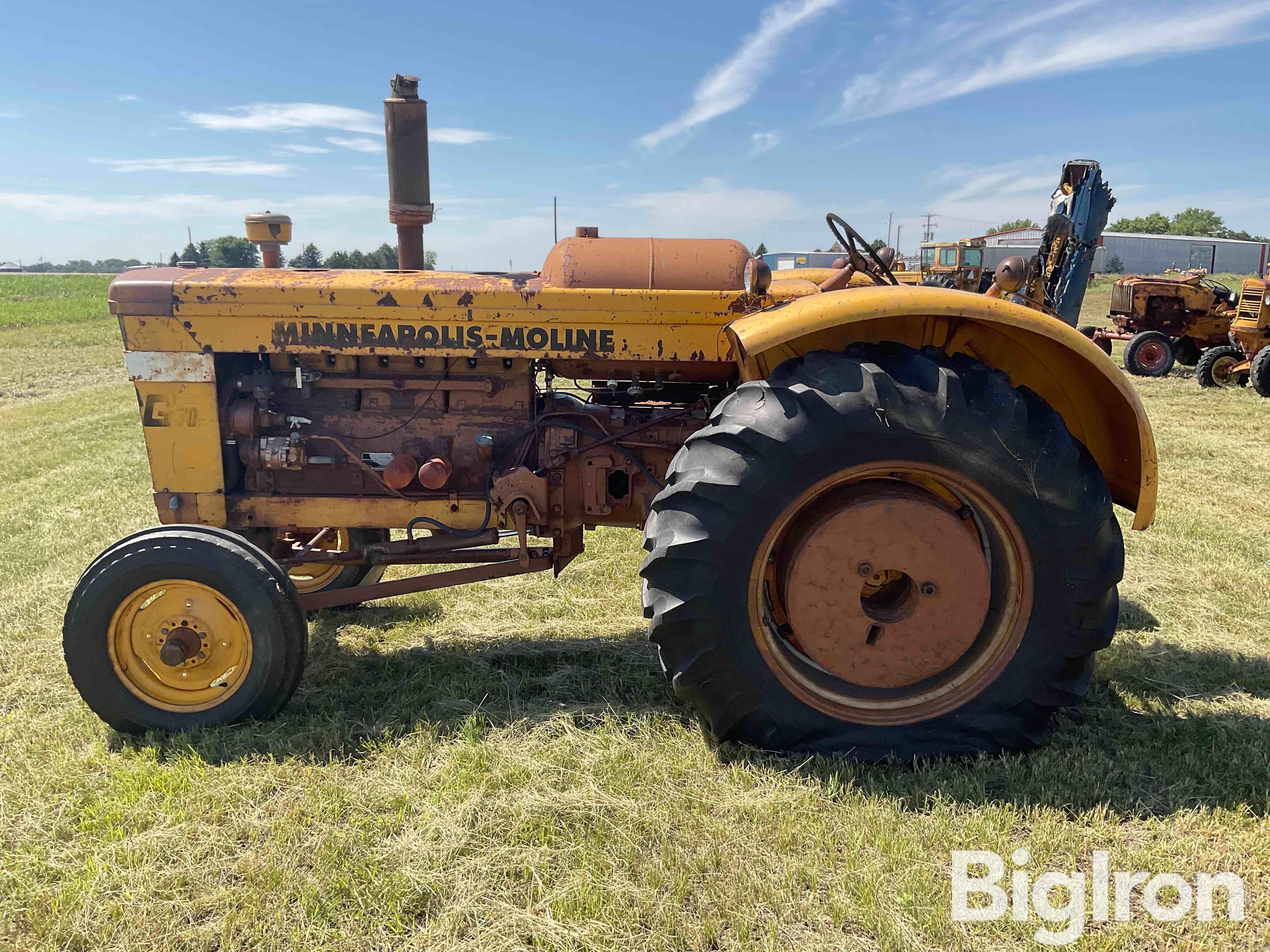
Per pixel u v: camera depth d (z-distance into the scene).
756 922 1.94
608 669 3.30
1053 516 2.50
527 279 3.14
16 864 2.14
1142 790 2.43
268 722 2.86
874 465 2.47
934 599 2.61
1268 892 2.04
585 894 1.98
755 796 2.40
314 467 3.23
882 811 2.32
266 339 2.97
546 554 3.24
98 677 2.76
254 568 2.76
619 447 3.15
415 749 2.64
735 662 2.54
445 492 3.21
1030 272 3.08
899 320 2.71
